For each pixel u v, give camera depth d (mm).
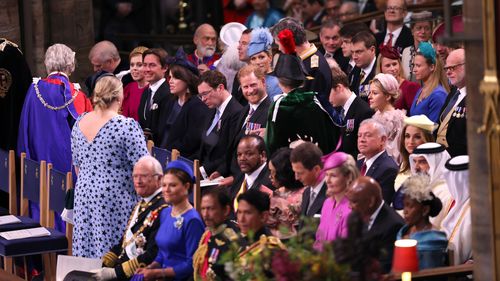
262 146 26750
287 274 18188
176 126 32562
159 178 26297
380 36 37906
